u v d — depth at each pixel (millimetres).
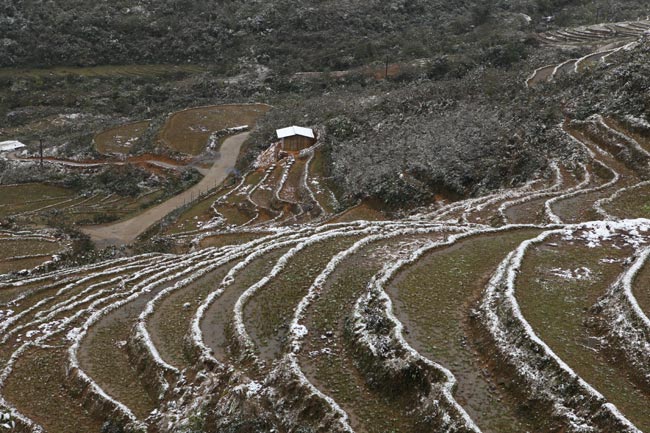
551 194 45656
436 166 58219
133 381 29500
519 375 22234
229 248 46562
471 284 29875
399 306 27875
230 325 30359
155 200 80062
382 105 84938
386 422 22359
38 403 28984
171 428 24938
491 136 60594
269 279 34375
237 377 25750
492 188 53656
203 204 74062
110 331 34500
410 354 23797
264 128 95312
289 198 69188
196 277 38750
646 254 29016
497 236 36344
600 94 59094
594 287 27734
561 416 20125
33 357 32719
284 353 26844
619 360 22422
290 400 23938
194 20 157750
